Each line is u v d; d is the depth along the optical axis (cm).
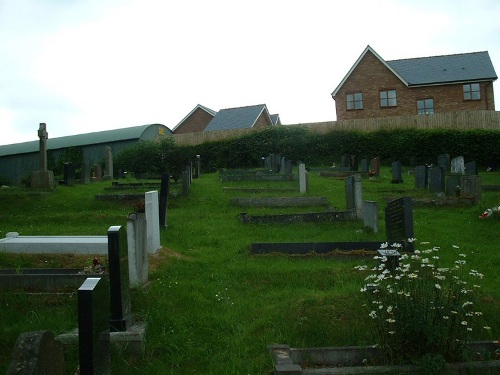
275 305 805
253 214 1756
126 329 695
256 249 1211
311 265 1071
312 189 2269
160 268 1030
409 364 594
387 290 690
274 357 623
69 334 638
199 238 1420
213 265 1095
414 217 1711
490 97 4447
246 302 845
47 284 841
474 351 631
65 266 980
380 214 1755
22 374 425
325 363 641
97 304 518
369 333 685
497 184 2450
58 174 4691
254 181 2512
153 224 1127
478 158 3841
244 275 1006
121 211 1892
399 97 4572
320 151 4181
